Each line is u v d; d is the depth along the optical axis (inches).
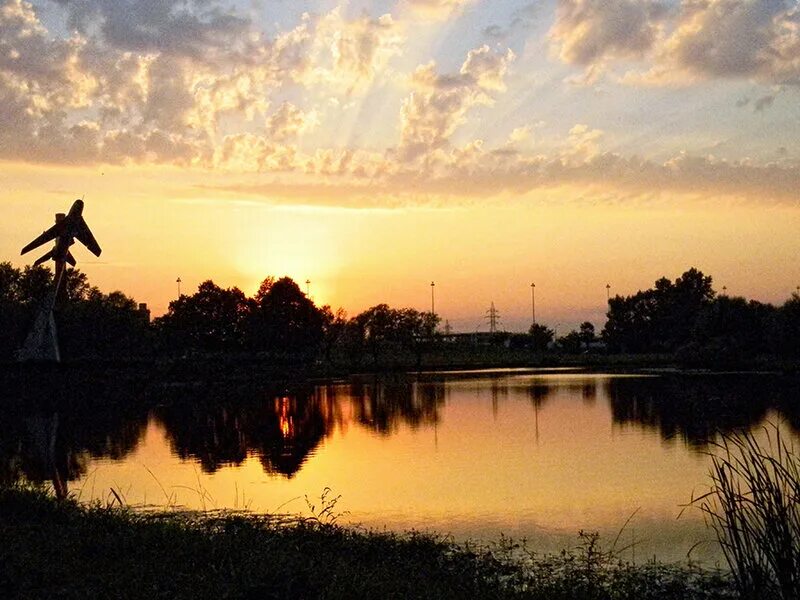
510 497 725.3
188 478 850.1
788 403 1576.0
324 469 904.9
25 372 2351.1
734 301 3339.1
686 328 4685.0
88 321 2979.8
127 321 3203.7
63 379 2342.5
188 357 3366.1
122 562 393.1
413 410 1630.2
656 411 1487.5
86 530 460.1
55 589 350.9
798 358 2829.7
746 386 2070.6
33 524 483.2
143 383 2498.8
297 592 351.9
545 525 615.2
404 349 4692.4
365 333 4352.9
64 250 2554.1
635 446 1049.5
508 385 2385.6
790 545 337.1
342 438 1198.9
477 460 957.2
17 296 3277.6
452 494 742.5
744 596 345.7
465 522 625.9
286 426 1384.1
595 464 910.4
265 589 348.2
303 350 3890.3
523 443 1103.0
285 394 2181.3
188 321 3656.5
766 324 3011.8
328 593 344.5
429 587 389.7
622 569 481.7
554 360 4224.9
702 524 608.4
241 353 3710.6
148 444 1158.3
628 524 614.2
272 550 428.1
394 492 754.2
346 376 3105.3
